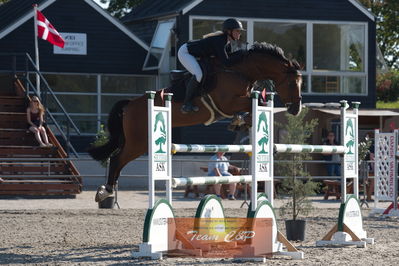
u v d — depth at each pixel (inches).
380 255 361.1
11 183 695.7
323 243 401.4
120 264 324.8
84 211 573.3
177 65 919.7
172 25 945.5
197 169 887.7
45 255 350.6
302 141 404.2
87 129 961.5
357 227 416.2
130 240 410.6
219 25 933.2
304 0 967.6
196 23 924.6
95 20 967.0
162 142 349.4
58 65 951.0
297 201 419.2
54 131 940.6
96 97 969.5
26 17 936.9
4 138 736.3
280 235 363.9
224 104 382.3
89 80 968.9
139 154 404.2
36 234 433.1
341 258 350.9
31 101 741.3
